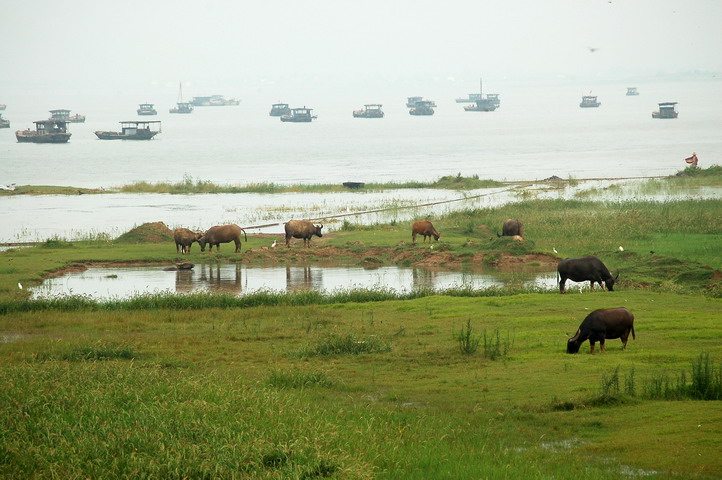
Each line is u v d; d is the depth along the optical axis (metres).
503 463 39.31
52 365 60.81
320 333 79.94
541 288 104.94
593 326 65.19
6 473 36.72
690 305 87.56
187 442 40.62
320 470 37.59
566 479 36.62
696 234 148.88
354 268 133.88
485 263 134.25
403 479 37.25
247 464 37.59
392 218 193.75
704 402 49.28
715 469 37.31
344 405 53.00
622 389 53.56
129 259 139.88
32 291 112.62
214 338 78.94
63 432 42.16
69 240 163.75
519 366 63.16
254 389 52.66
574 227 156.75
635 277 110.19
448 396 55.47
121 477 36.56
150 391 51.25
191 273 129.75
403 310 91.88
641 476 37.03
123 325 86.12
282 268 134.50
